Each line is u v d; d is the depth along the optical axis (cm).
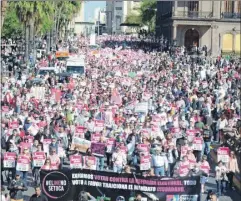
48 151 2853
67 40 14438
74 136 3091
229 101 4712
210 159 3300
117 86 5406
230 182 2772
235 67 7938
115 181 2238
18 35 8819
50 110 3759
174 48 10856
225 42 12100
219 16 11981
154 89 5319
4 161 2611
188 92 5091
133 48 12600
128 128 3231
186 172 2584
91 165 2588
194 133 3200
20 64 7231
